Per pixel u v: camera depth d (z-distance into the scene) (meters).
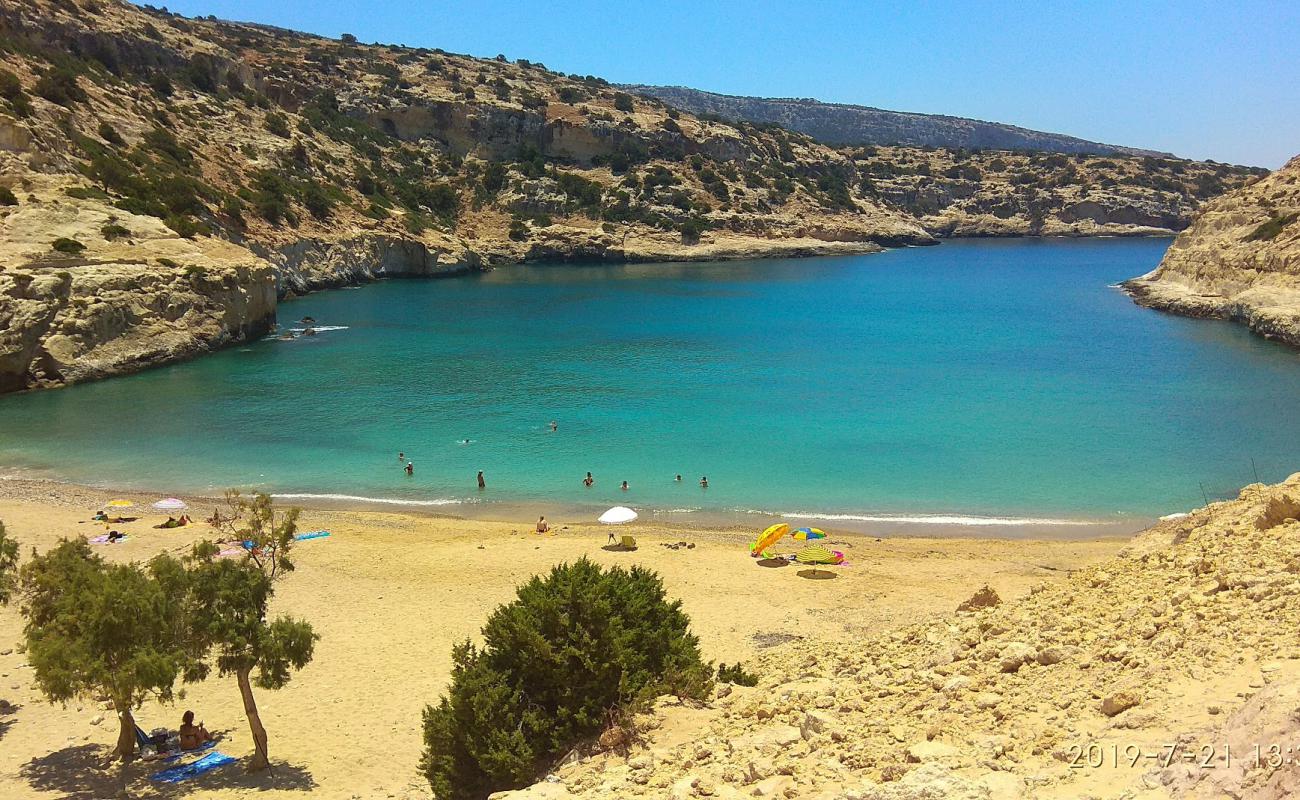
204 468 48.12
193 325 80.31
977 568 33.19
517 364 76.56
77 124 111.56
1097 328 94.38
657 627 17.00
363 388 67.06
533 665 15.20
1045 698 10.41
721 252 184.12
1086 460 47.94
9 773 18.52
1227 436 51.72
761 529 38.97
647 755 12.61
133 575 18.22
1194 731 8.09
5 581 22.64
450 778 14.77
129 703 17.53
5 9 127.94
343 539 37.16
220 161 134.38
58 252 75.94
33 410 60.47
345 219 143.62
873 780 9.26
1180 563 13.97
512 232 175.75
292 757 19.33
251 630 18.20
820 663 16.55
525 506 42.38
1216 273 106.00
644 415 58.53
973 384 66.94
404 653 25.73
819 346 85.25
